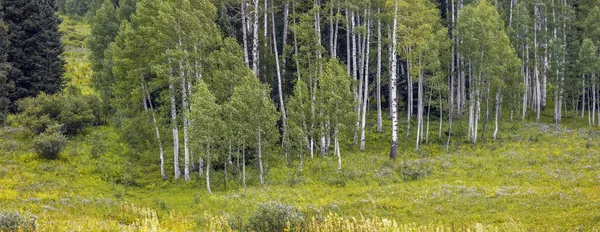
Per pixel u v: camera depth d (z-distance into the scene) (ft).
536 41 157.28
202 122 87.76
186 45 98.99
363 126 117.60
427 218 65.05
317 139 115.96
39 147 98.12
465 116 144.97
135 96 97.55
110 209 73.00
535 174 85.40
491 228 55.83
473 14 121.39
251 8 134.10
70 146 110.52
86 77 180.65
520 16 146.51
